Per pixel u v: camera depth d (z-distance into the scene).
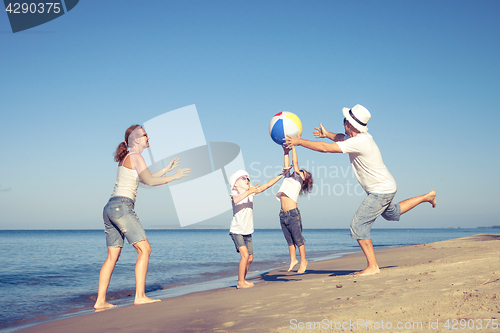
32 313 4.57
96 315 3.54
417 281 3.39
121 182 4.11
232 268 9.38
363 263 7.07
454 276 3.40
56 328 3.10
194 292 5.12
